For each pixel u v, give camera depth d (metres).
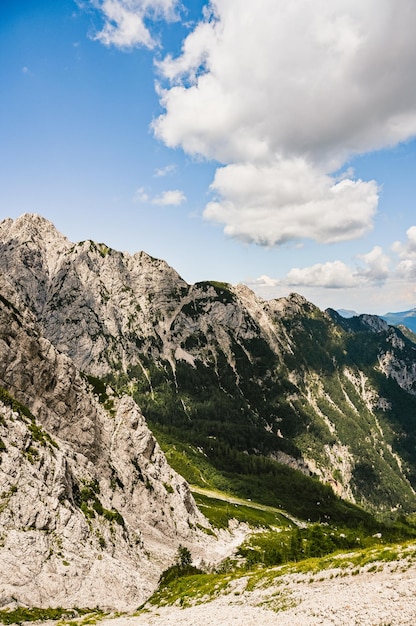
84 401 144.88
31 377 133.88
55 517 90.56
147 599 84.12
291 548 99.25
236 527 192.00
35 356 137.25
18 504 86.56
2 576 73.50
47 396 135.75
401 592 40.22
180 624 54.44
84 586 80.69
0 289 144.75
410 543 56.88
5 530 81.06
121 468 148.00
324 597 46.75
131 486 144.75
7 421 102.62
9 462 92.12
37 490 91.81
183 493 166.50
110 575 86.12
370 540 101.06
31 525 85.81
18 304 146.50
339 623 38.12
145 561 106.56
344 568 54.31
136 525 130.88
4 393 113.75
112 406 173.12
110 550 97.75
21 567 76.44
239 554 130.12
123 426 164.00
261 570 70.81
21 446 98.75
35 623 66.25
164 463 170.88
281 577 60.97
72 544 88.38
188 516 156.25
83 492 110.75
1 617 65.38
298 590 52.78
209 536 155.25
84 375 185.00
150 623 59.78
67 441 132.75
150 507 142.62
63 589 77.81
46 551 82.38
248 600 56.50
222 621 50.06
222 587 68.38
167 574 93.44
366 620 36.78
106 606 78.69
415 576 43.78
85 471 122.44
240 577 70.12
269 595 55.06
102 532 101.62
